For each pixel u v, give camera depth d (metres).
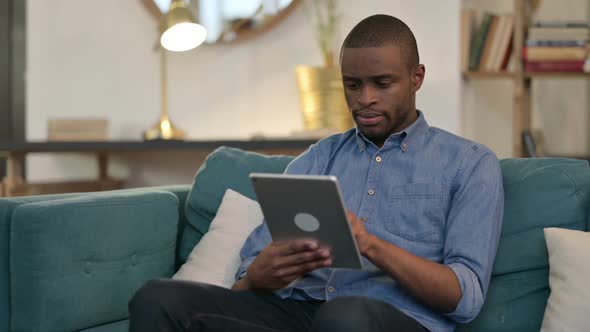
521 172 1.63
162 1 3.54
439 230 1.43
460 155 1.45
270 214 1.28
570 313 1.40
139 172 3.62
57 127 3.29
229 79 3.53
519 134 3.26
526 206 1.57
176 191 2.14
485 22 3.23
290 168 1.62
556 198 1.55
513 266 1.56
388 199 1.46
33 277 1.61
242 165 2.05
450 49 3.18
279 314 1.45
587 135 4.03
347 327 1.11
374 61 1.41
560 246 1.46
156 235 1.88
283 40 3.45
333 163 1.59
